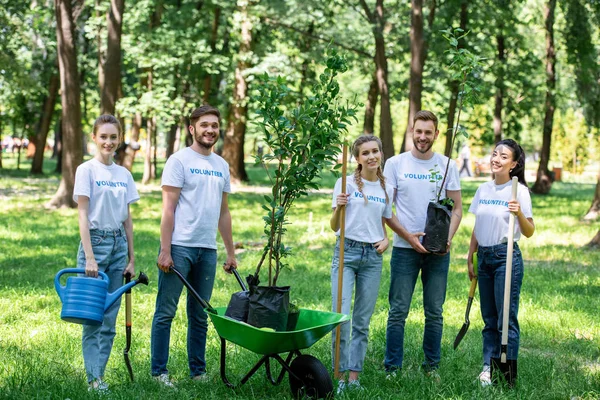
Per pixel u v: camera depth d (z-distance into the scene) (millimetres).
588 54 28469
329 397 5391
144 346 7184
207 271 6043
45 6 28922
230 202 24359
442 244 6109
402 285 6297
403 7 29188
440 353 6707
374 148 5996
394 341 6355
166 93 26250
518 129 35125
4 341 7195
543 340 7762
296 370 5539
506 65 31000
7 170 40469
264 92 5879
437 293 6332
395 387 5922
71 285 5457
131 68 31641
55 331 7590
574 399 5742
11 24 27516
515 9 29828
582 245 15688
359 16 29578
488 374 6191
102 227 5730
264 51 29844
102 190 5727
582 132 56969
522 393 5844
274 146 5930
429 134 6285
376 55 26000
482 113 39062
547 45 32844
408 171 6324
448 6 27250
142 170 47000
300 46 31109
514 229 6176
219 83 33469
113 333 5871
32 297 9422
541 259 13797
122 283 5879
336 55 5867
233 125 31766
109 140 5789
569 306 9477
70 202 21391
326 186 35875
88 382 5664
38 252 13438
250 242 14805
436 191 6281
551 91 33031
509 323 6137
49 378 5805
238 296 5684
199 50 26328
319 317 5707
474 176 56750
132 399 5340
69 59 21047
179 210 5945
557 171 50031
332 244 15227
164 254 5852
